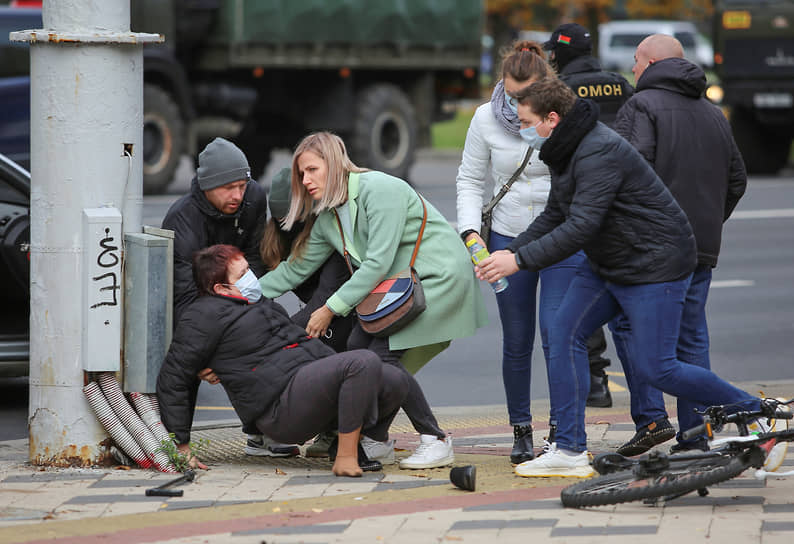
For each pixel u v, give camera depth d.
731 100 90.81
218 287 21.56
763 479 20.34
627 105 22.38
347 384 20.91
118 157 21.86
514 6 180.75
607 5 172.62
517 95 20.05
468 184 23.52
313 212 22.16
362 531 17.52
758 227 64.81
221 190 22.16
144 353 21.88
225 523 18.06
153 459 21.59
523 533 17.38
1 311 30.97
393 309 21.64
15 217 29.88
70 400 21.84
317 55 78.06
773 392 30.19
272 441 23.62
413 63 83.88
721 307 43.94
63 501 19.52
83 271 21.64
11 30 64.69
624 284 20.45
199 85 75.00
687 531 17.39
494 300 45.38
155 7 70.00
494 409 29.23
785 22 88.06
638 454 23.28
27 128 65.12
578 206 19.83
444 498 19.50
